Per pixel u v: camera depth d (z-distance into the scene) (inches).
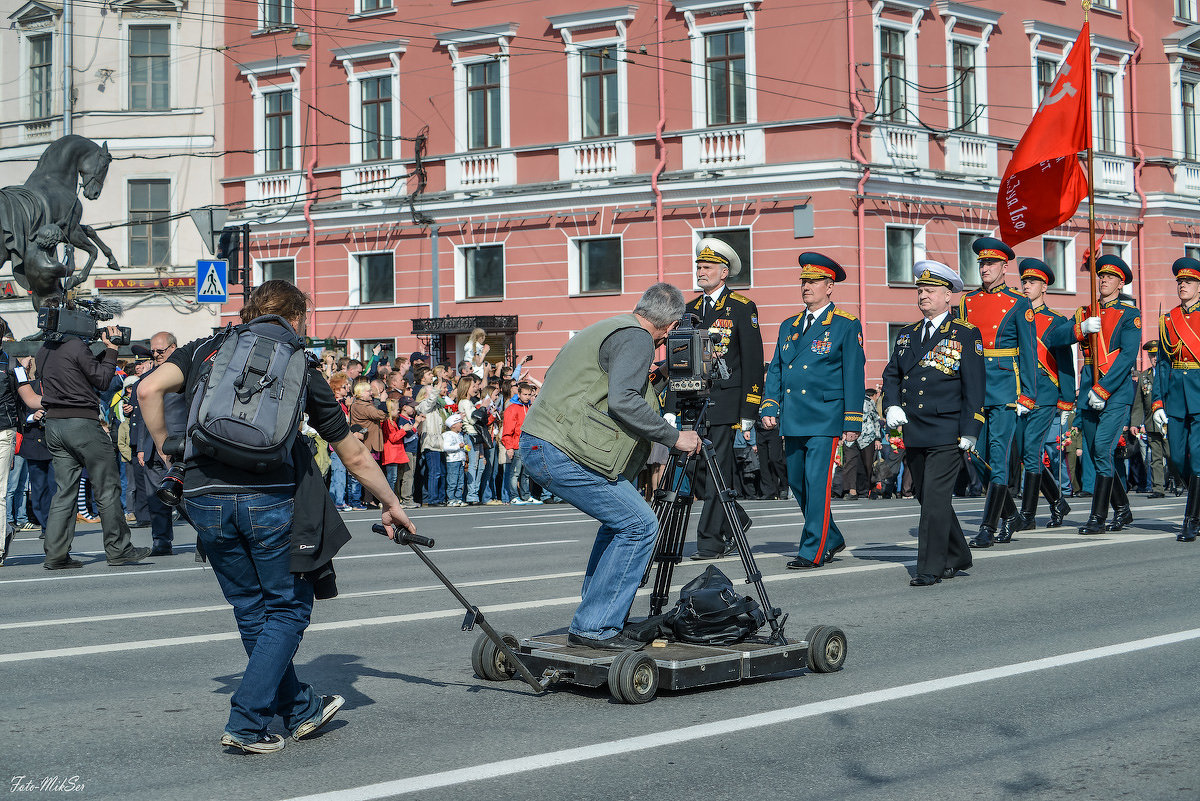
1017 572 421.7
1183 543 505.0
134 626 331.9
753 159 1131.3
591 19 1191.6
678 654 253.8
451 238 1266.0
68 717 237.3
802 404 439.2
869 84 1125.1
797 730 224.8
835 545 453.7
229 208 1400.1
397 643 305.9
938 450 402.0
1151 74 1395.2
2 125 1496.1
